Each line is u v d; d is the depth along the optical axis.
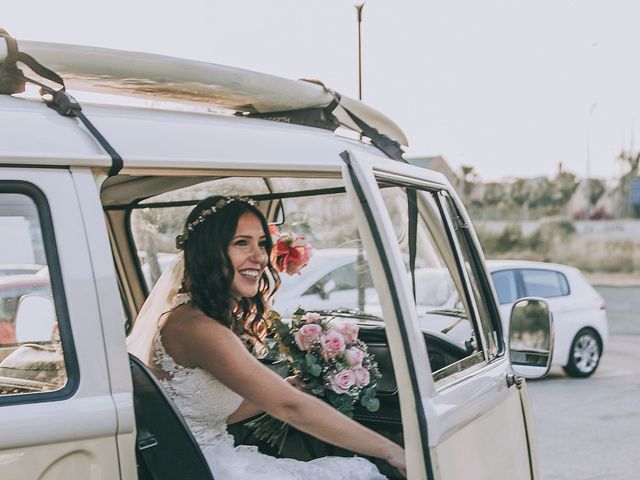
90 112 2.02
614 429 7.50
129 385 1.81
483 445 2.57
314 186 3.36
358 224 2.24
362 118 2.87
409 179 2.62
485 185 63.06
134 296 3.61
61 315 1.77
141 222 3.55
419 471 2.19
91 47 2.15
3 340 1.76
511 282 10.01
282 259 3.24
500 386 2.86
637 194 56.94
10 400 1.71
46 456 1.70
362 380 2.90
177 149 2.06
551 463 6.43
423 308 2.63
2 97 1.95
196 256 2.71
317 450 3.06
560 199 59.34
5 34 1.97
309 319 3.03
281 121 2.85
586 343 10.41
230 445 2.76
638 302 24.20
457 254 2.92
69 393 1.74
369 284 3.73
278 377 2.61
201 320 2.64
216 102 2.61
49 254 1.78
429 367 2.26
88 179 1.86
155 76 2.29
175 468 2.12
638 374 10.67
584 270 41.47
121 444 1.78
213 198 2.78
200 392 2.64
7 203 1.76
